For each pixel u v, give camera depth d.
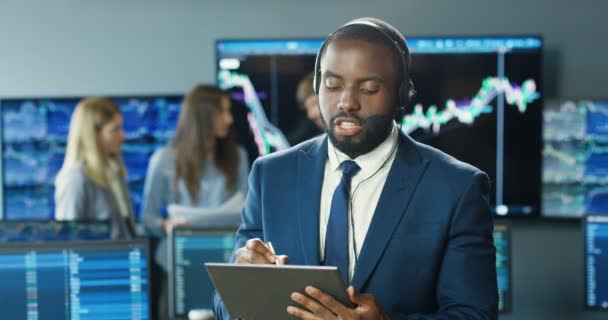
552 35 4.84
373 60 1.49
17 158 5.02
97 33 5.06
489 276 1.55
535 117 4.75
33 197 5.03
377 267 1.52
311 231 1.55
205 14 5.00
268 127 4.85
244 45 4.86
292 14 4.95
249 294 1.47
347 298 1.39
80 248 2.71
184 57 5.02
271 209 1.60
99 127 3.71
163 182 3.93
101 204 3.67
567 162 4.75
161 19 5.02
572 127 4.74
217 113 3.87
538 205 4.77
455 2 4.87
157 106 4.95
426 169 1.56
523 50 4.74
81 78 5.07
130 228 3.20
